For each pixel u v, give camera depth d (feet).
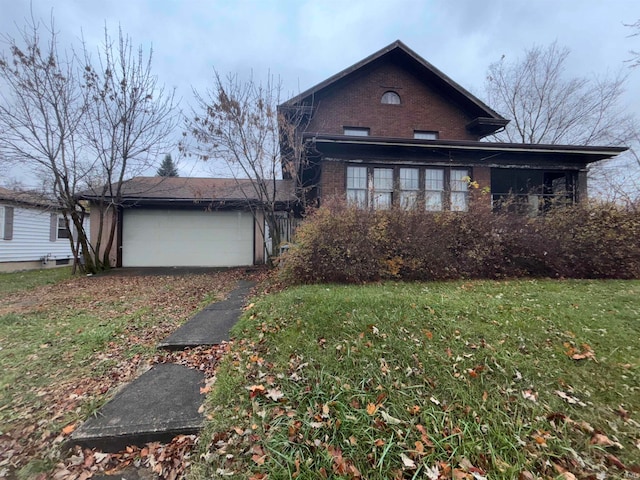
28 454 6.51
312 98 35.63
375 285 17.89
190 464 6.09
